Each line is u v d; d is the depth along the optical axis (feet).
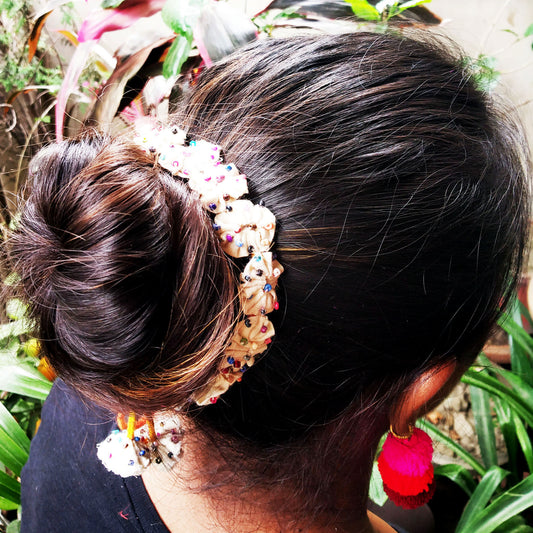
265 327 0.98
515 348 3.18
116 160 1.01
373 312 1.03
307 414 1.12
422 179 1.04
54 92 3.54
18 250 1.07
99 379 1.01
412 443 1.41
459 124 1.14
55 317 1.01
